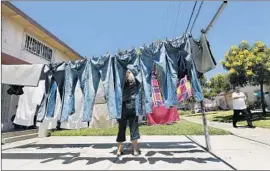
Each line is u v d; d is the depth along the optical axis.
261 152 4.71
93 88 4.80
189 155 4.59
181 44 4.57
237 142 6.00
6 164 4.09
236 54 13.62
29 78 5.43
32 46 9.75
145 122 11.93
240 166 3.63
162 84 4.46
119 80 4.63
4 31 8.03
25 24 9.02
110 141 6.94
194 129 8.91
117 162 4.13
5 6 7.54
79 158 4.55
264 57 13.14
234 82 14.15
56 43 11.12
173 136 7.58
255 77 13.41
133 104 4.62
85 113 4.71
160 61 4.54
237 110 9.80
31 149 5.70
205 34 4.58
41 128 8.48
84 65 5.11
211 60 4.37
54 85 5.49
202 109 5.15
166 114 11.70
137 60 4.64
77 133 8.94
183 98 4.45
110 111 4.50
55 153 5.12
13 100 8.62
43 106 5.42
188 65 4.48
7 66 5.48
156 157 4.47
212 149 5.11
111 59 4.79
